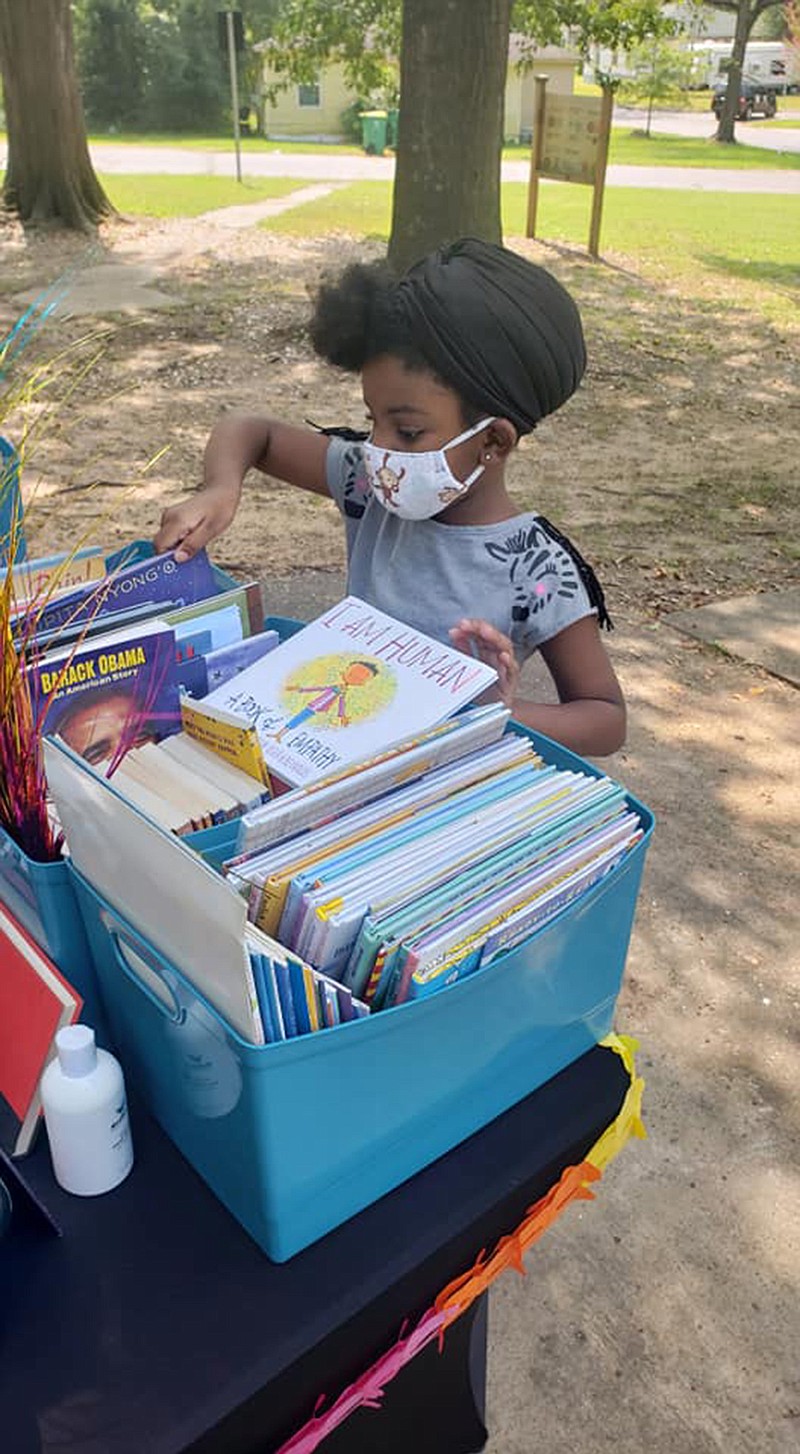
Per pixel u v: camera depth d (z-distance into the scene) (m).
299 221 12.16
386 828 0.96
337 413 6.35
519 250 10.80
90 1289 0.88
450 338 1.21
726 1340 1.86
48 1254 0.91
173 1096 0.95
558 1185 1.05
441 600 1.43
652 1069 2.35
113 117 27.31
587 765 1.10
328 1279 0.89
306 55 12.54
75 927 0.99
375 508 1.58
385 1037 0.85
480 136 8.04
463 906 0.90
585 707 1.38
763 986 2.57
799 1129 2.24
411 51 7.87
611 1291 1.93
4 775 0.99
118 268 9.49
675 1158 2.16
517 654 1.47
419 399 1.25
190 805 0.99
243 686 1.14
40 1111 0.95
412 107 8.00
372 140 21.38
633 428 6.45
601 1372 1.81
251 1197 0.88
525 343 1.24
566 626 1.41
